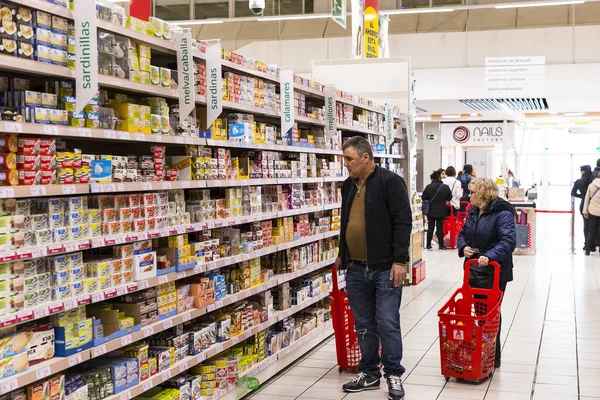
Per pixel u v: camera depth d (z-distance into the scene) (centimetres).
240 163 526
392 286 490
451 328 515
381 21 1091
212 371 457
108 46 363
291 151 616
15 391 305
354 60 975
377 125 877
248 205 523
